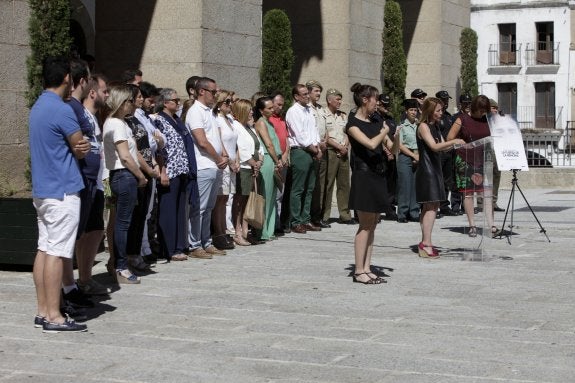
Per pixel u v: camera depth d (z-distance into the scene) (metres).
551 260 12.92
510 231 15.80
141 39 18.39
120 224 10.70
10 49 14.50
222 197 13.48
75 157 8.45
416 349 7.79
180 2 18.03
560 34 49.56
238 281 11.02
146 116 11.95
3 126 14.41
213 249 13.09
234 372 7.09
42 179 8.33
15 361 7.41
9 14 14.47
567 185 28.72
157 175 11.40
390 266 12.31
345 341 8.07
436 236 15.59
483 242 13.50
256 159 13.83
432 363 7.34
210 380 6.88
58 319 8.41
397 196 17.77
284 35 21.81
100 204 9.93
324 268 12.02
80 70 9.09
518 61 50.28
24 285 10.61
